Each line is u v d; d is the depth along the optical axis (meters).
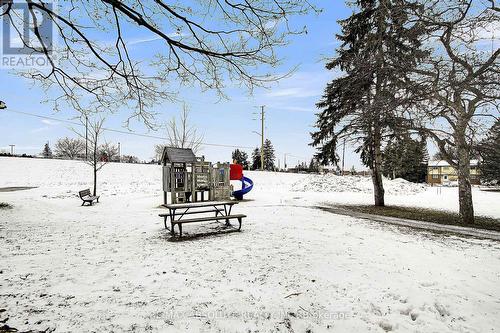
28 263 5.45
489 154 11.00
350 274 5.30
